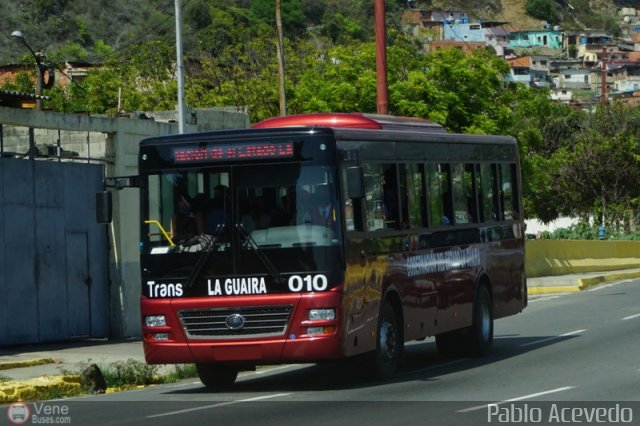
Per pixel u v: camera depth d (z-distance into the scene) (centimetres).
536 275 5353
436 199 2356
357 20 19412
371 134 2092
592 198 9494
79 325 3128
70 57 13712
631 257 6384
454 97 5681
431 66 5784
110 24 15425
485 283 2602
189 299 1961
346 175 1933
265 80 7600
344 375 2269
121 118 3241
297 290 1919
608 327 3089
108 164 3238
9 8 14925
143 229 2005
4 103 2967
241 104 7425
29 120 2919
